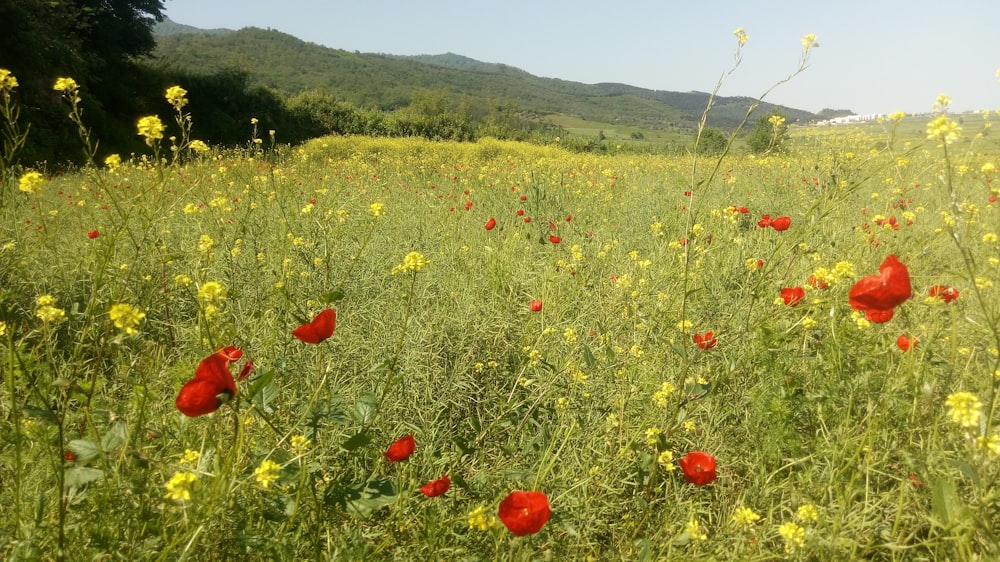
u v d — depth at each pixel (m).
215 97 34.00
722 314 3.26
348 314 3.36
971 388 2.29
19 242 3.73
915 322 2.79
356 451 2.30
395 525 1.93
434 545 1.85
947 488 1.50
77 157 18.64
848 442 2.03
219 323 2.55
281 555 1.70
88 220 5.46
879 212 5.35
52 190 7.88
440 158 16.67
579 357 2.95
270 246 4.34
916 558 1.81
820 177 7.46
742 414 2.62
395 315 3.52
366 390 2.71
